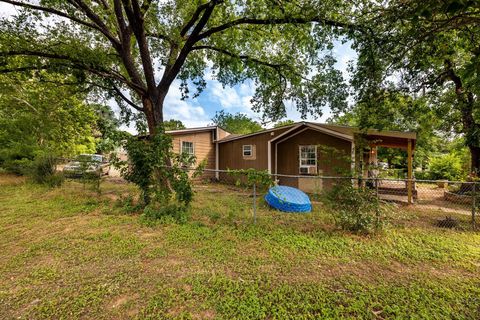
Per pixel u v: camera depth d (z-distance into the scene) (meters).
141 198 5.91
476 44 3.70
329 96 8.90
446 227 4.95
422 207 7.26
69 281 2.71
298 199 6.77
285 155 11.08
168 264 3.15
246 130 37.69
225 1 7.02
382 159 17.23
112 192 8.21
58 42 7.41
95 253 3.47
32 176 9.22
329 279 2.79
